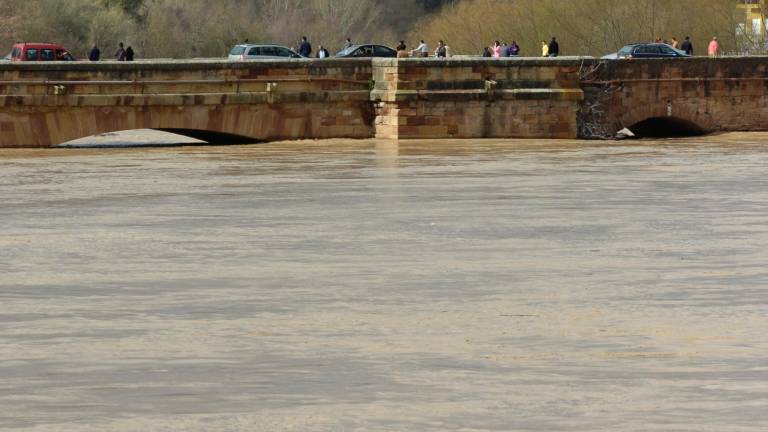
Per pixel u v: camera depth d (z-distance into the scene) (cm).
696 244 5619
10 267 5084
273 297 4406
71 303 4309
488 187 7962
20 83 10481
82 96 10588
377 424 2814
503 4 19800
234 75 10981
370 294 4453
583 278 4762
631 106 12012
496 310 4138
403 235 5928
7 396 3059
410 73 11300
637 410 2908
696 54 17600
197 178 8600
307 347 3575
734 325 3862
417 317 4022
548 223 6312
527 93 11550
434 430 2769
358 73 11431
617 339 3656
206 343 3634
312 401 3006
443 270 4962
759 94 12438
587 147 11075
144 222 6456
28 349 3572
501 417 2862
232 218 6594
